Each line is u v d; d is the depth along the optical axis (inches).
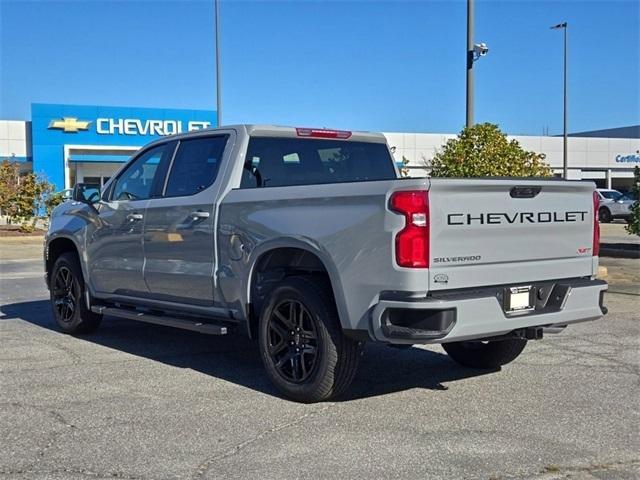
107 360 283.3
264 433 195.8
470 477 165.6
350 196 206.1
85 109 1657.2
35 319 383.9
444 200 196.4
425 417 210.1
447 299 194.1
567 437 193.3
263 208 232.5
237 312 245.1
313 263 225.1
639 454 181.3
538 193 217.8
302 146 271.9
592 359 283.6
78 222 324.8
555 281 224.7
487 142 558.9
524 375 259.3
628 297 448.1
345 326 207.6
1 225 1173.7
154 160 291.4
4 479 164.7
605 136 2805.1
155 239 276.4
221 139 264.4
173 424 203.5
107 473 168.6
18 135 1680.6
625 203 1398.9
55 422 205.6
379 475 166.9
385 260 196.5
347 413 213.6
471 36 561.9
